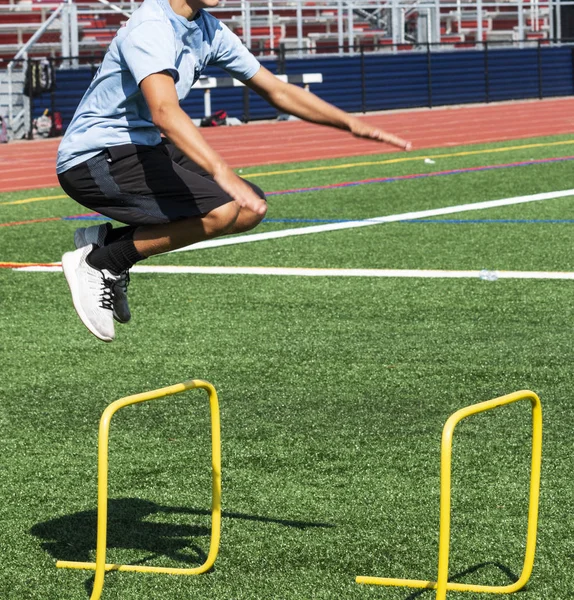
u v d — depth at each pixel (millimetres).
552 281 10023
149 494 5430
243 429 6371
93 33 39344
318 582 4398
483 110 36125
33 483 5613
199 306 9484
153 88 4016
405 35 46188
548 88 41438
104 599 4289
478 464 5688
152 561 4656
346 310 9219
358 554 4664
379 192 16891
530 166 19719
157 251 4484
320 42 45594
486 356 7719
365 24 47094
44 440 6281
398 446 6008
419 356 7781
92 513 5211
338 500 5277
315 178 19250
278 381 7312
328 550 4711
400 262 11156
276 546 4766
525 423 6305
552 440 6023
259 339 8391
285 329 8672
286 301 9594
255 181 19094
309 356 7887
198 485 5531
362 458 5840
